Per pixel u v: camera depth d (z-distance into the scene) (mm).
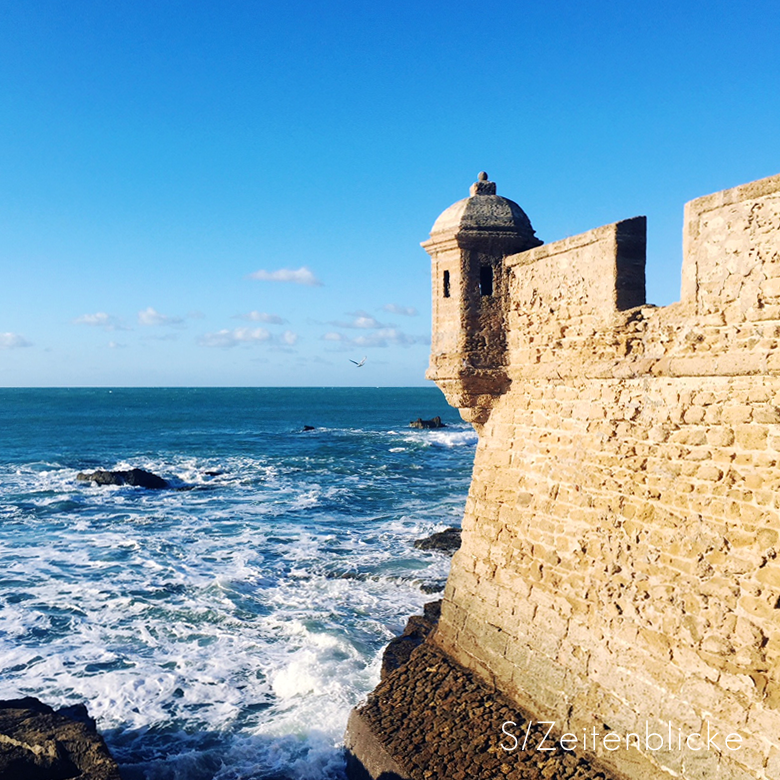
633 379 8867
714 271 7738
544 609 9961
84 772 10195
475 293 11500
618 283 9148
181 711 13883
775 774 6711
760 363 7164
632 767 8141
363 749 10812
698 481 7855
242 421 98750
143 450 60062
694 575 7762
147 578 21797
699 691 7535
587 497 9477
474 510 11961
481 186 11773
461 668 11391
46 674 15336
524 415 11094
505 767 9102
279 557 24234
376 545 25656
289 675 14875
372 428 86625
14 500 35156
